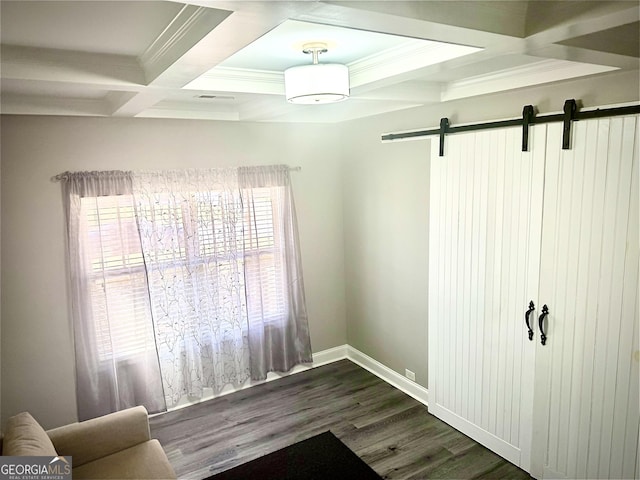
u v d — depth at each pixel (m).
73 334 3.60
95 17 1.64
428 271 3.87
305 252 4.74
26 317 3.45
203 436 3.72
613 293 2.62
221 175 4.07
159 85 2.25
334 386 4.50
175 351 4.04
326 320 4.98
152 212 3.77
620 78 2.47
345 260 4.98
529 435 3.15
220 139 4.08
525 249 3.03
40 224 3.42
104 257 3.62
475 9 1.46
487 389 3.42
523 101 2.96
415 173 3.87
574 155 2.70
